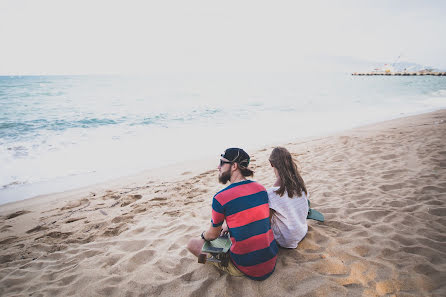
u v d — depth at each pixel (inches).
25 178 225.1
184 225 128.8
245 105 715.4
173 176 221.6
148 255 104.4
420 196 133.7
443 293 70.6
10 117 529.7
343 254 90.7
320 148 269.1
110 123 479.5
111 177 225.8
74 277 94.0
